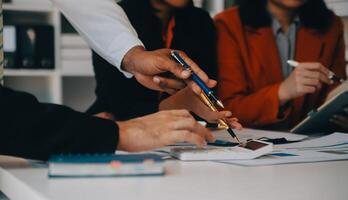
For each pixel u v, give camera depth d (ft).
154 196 2.12
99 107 7.54
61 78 11.09
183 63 3.64
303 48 8.29
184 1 7.95
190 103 3.80
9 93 2.78
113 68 7.22
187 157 3.18
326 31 8.35
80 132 2.74
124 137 2.81
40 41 11.05
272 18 8.17
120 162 2.56
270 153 3.50
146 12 7.78
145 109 6.81
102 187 2.29
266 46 8.16
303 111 7.86
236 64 8.03
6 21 11.62
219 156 3.23
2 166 2.88
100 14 4.22
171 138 2.87
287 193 2.24
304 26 8.27
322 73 7.21
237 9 8.25
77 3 4.24
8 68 10.91
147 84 4.03
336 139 4.20
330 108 5.18
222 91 7.98
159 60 3.75
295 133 5.48
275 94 7.45
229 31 8.13
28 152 2.70
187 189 2.29
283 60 8.25
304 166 3.05
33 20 11.80
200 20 8.09
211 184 2.42
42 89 11.58
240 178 2.61
